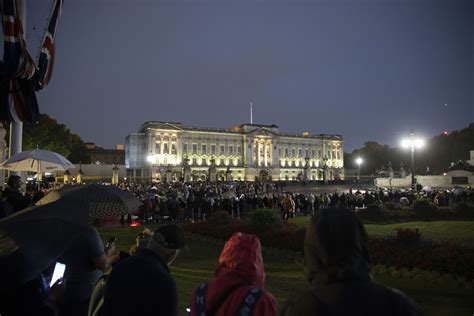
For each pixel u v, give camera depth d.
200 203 28.55
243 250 2.98
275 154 132.00
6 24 9.93
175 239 3.59
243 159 128.62
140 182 84.19
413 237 14.34
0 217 8.72
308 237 2.27
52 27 12.29
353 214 2.31
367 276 2.10
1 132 27.47
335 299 1.92
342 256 2.07
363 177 112.75
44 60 11.88
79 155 103.62
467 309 8.72
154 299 3.05
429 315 8.35
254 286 2.86
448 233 20.59
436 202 35.06
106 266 4.64
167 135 117.88
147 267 3.25
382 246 14.10
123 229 22.52
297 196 33.28
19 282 3.52
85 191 5.57
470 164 75.75
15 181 9.62
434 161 115.94
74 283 4.42
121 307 3.01
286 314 2.03
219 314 2.71
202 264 13.54
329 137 144.25
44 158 13.08
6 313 3.74
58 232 3.94
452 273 11.11
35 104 11.50
